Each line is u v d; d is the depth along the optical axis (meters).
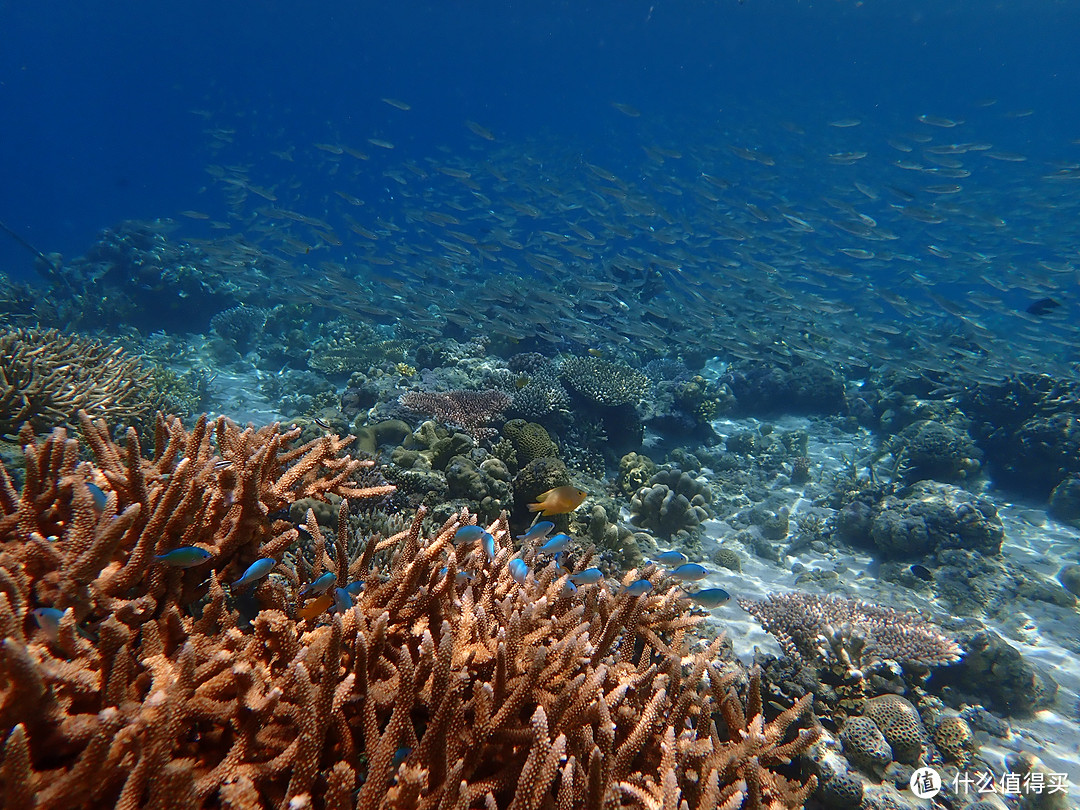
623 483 11.16
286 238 16.45
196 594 3.13
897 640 6.39
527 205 19.48
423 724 2.68
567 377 12.95
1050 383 13.74
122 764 1.95
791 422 16.86
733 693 3.74
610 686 3.34
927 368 15.30
